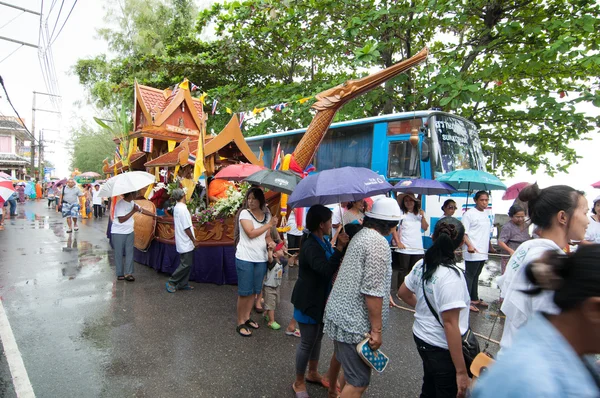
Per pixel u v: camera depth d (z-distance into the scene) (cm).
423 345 249
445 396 242
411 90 1092
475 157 909
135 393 337
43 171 5131
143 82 1667
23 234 1245
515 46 952
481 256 573
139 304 564
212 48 1564
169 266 715
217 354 413
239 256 459
